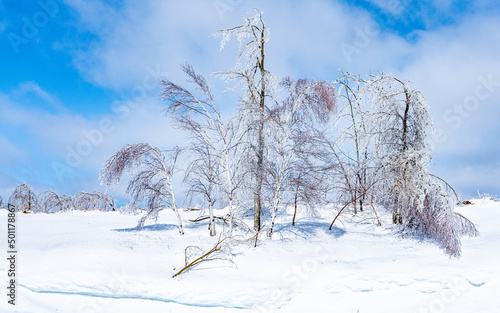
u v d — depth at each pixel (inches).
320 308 351.6
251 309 352.8
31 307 322.3
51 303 339.0
